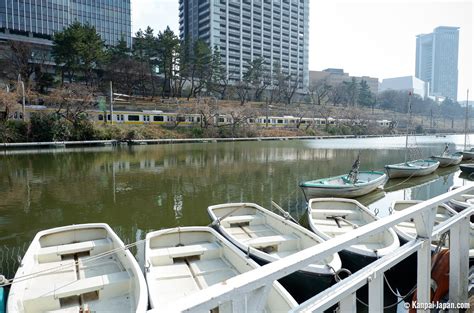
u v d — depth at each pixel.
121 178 19.83
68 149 34.72
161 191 16.52
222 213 9.92
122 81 64.62
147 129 46.38
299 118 69.94
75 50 53.53
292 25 122.31
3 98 34.53
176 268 6.55
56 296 5.18
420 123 86.75
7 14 70.56
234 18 109.06
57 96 39.03
